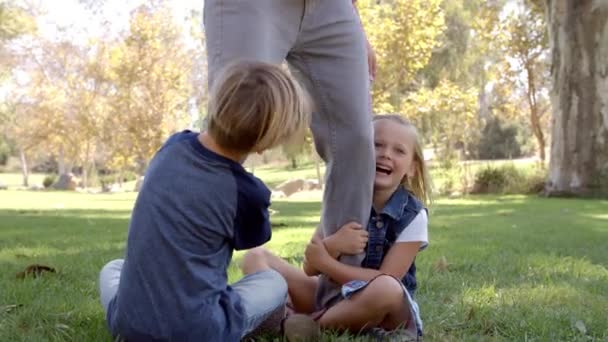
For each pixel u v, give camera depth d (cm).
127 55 2983
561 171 1551
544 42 2248
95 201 1747
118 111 3072
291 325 240
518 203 1294
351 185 254
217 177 207
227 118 201
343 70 251
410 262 259
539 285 353
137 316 206
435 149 2816
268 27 243
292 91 208
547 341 248
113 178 4153
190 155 210
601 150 1495
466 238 618
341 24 250
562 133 1542
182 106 3103
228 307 215
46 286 339
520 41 2273
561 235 658
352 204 255
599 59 1498
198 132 222
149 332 205
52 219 920
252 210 212
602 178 1491
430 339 250
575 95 1521
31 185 4475
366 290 240
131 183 4022
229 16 244
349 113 250
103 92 3266
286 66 257
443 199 1490
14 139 4550
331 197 257
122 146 3216
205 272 209
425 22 2197
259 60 230
